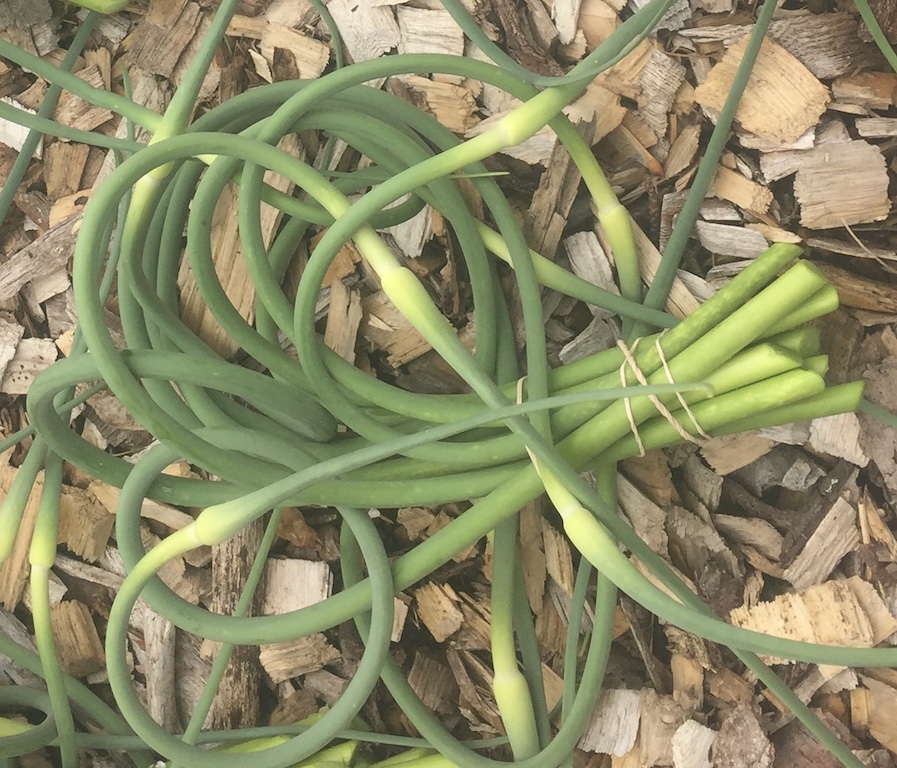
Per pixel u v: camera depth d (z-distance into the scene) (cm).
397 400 35
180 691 39
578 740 36
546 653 39
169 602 33
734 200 38
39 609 36
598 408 35
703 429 34
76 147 40
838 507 38
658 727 38
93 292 31
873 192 38
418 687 39
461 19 32
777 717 38
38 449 37
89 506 40
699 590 38
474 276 36
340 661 39
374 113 37
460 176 35
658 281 37
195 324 39
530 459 34
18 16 40
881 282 39
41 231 40
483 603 39
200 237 35
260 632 33
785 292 32
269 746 37
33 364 40
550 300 39
